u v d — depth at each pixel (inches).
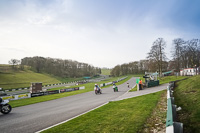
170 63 1877.5
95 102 461.1
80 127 207.0
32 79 3235.7
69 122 236.5
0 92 1289.4
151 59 1504.7
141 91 678.5
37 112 368.2
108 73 7647.6
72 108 385.7
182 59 1891.0
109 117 245.6
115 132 176.6
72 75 4680.1
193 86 468.4
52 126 224.4
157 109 281.9
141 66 4377.5
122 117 238.8
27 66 4611.2
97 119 240.5
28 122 268.4
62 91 1174.3
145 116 235.5
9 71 3553.2
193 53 1737.2
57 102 555.5
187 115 216.8
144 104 337.7
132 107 313.6
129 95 566.6
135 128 185.2
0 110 352.5
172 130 103.7
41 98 780.0
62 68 4766.2
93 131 186.7
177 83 764.6
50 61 4795.8
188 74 1405.0
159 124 197.6
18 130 224.5
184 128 173.5
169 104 181.2
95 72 5782.5
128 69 4852.4
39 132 201.0
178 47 1672.0
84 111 329.7
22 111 397.7
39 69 4478.3
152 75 1170.0
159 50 1481.3
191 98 318.3
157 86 855.1
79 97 672.4
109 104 380.8
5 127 245.0
